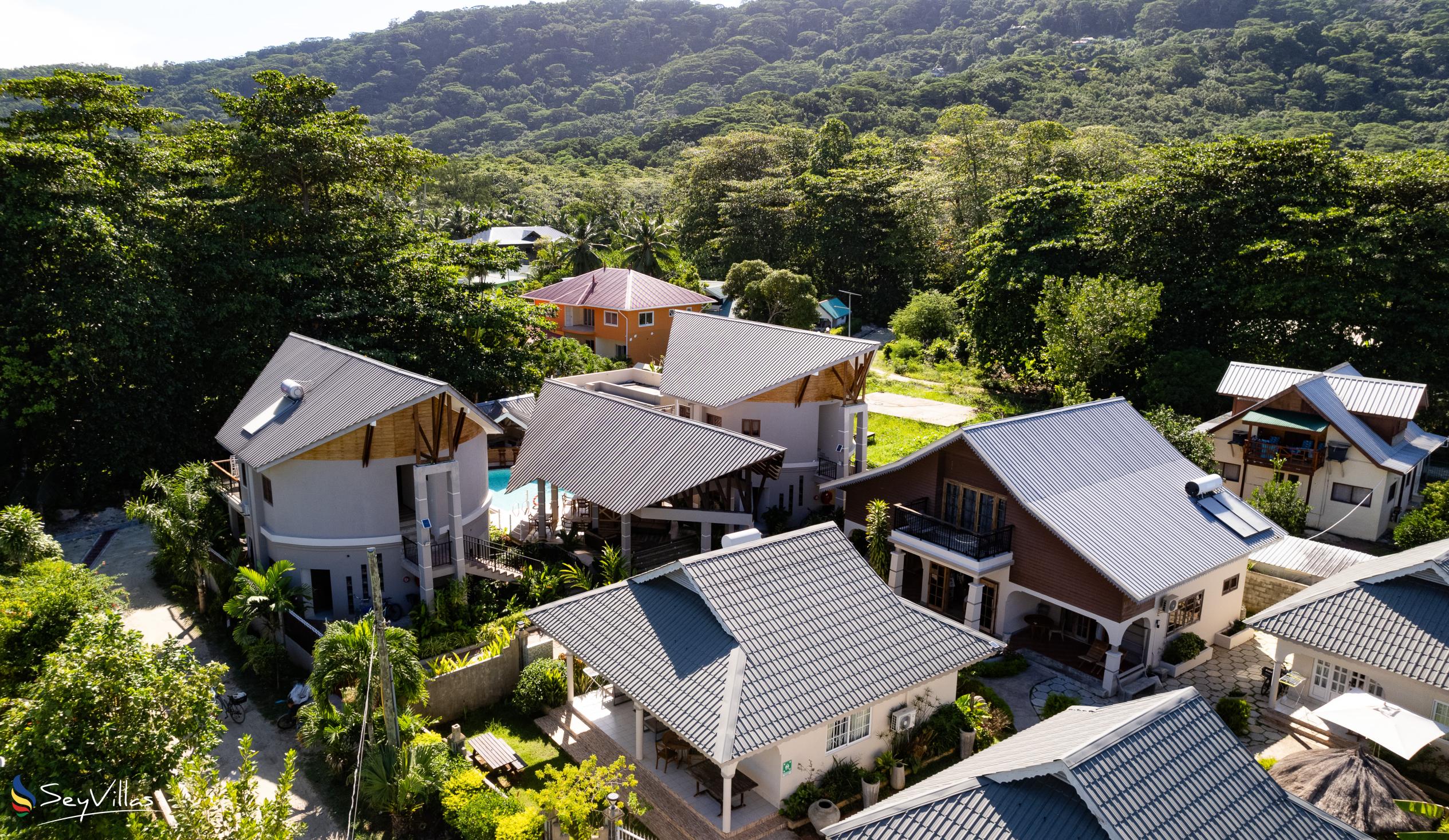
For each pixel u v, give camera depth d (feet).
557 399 122.52
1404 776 71.20
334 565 99.60
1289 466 130.11
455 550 98.37
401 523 103.04
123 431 132.16
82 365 123.34
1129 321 168.76
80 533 127.13
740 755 59.98
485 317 158.92
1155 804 49.32
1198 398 163.12
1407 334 156.56
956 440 93.91
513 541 115.85
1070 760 49.19
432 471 95.30
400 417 97.09
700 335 146.92
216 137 152.35
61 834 51.16
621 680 69.67
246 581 91.50
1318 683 80.48
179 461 139.64
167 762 56.03
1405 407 127.85
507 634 88.02
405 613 100.42
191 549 100.42
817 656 69.15
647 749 75.05
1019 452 93.50
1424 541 109.09
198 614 102.17
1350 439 125.49
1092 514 90.02
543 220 429.79
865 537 107.96
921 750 72.84
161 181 146.82
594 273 243.60
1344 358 157.58
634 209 417.08
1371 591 79.15
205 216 145.59
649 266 288.10
